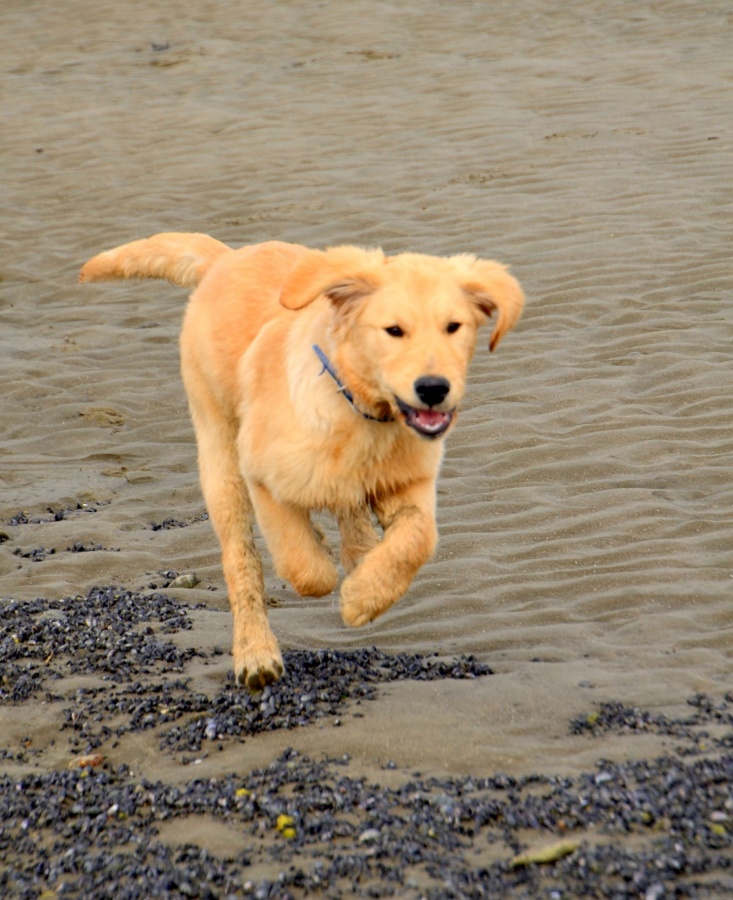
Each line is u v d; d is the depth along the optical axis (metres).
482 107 24.53
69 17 34.31
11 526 11.05
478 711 7.11
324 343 7.05
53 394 14.48
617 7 31.38
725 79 24.62
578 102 24.27
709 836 5.41
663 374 13.60
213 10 34.00
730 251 16.88
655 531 10.07
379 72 27.61
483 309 7.11
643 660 7.91
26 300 18.06
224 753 6.78
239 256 8.74
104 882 5.49
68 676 7.91
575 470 11.52
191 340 8.65
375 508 7.46
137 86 28.22
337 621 9.05
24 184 22.62
